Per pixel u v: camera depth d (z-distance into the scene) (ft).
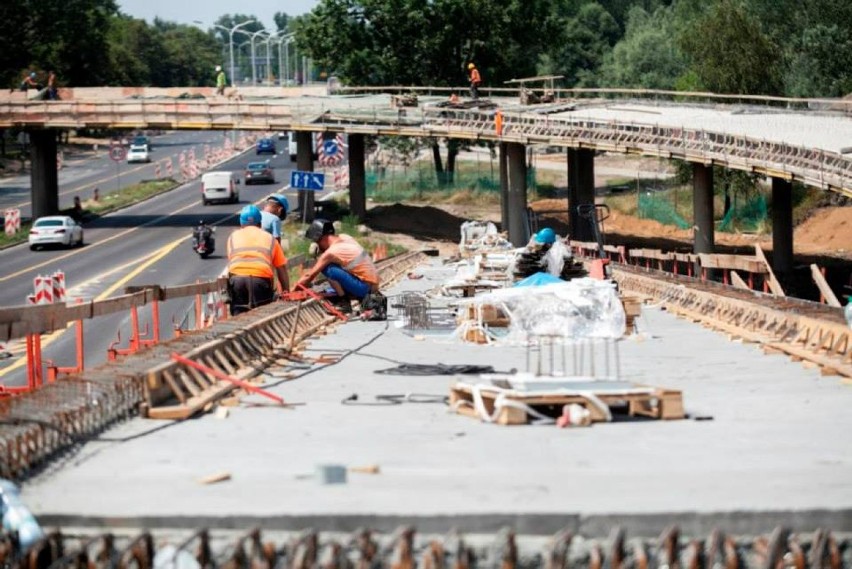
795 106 635.66
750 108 545.85
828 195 623.77
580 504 71.92
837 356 140.46
